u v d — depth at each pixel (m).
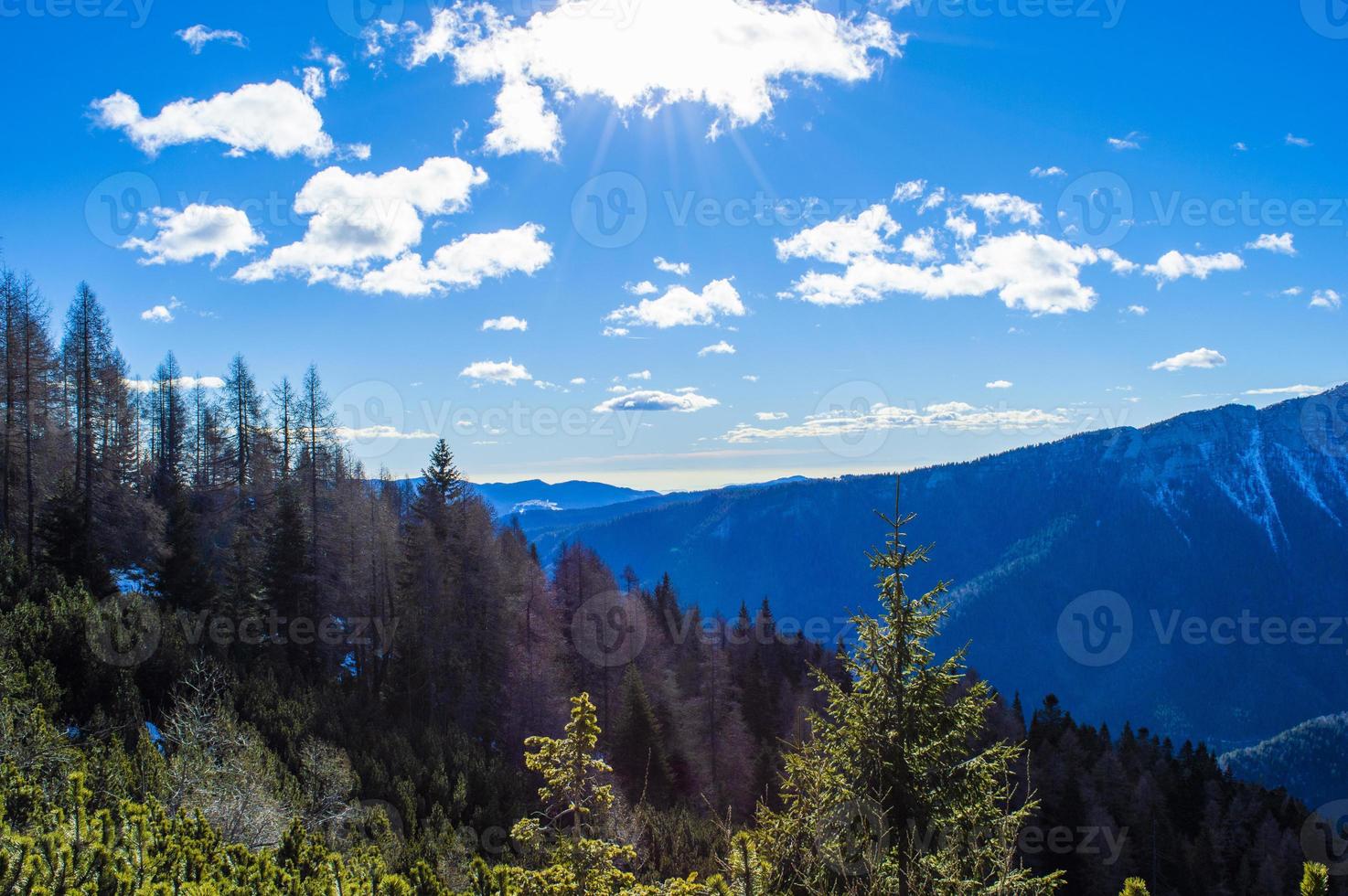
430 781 31.22
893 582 12.12
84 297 46.56
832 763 11.98
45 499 39.50
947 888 9.14
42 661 25.23
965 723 11.93
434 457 53.66
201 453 67.00
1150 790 57.50
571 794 10.76
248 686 32.16
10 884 9.91
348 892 13.27
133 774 19.56
